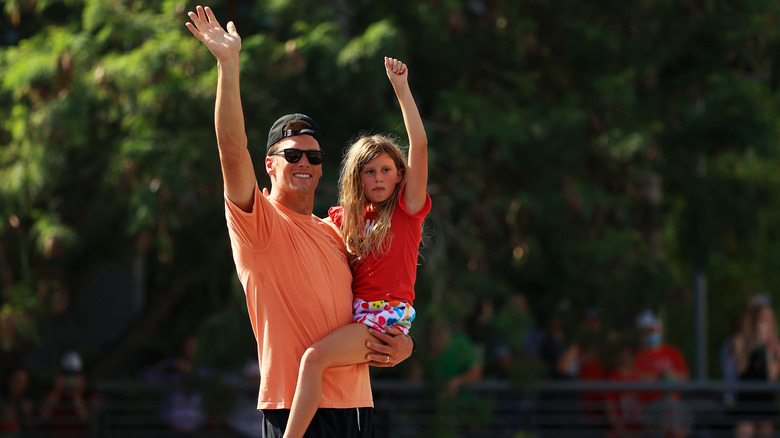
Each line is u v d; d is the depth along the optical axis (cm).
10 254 3478
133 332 4025
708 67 3831
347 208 1342
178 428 3528
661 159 3731
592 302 3691
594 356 3634
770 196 4278
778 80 4059
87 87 3041
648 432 3553
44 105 3012
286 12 3259
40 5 3300
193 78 3044
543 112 3425
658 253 4059
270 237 1238
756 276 6550
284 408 1255
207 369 3381
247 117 3195
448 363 3341
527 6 3578
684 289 3609
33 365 4600
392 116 3294
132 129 3128
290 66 3069
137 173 3134
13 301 3328
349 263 1358
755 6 3788
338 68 3114
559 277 3716
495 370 3703
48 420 3556
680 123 3853
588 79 3659
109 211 3462
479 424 3356
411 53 3459
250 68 3088
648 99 3853
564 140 3394
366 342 1293
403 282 1338
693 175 4056
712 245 4122
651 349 3750
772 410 3606
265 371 1272
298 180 1295
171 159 2998
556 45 3688
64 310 3916
